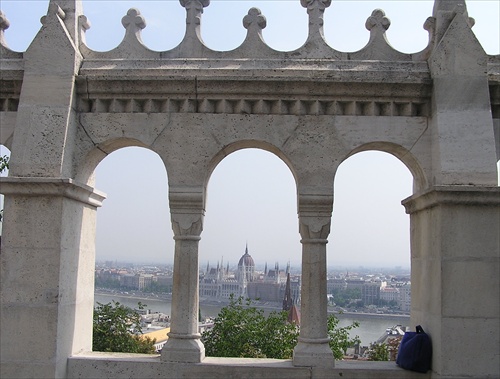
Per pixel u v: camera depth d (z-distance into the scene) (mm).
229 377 6938
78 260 7453
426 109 7281
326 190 7125
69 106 7156
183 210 7184
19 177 6863
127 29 7656
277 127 7238
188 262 7168
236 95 7254
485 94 7059
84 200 7488
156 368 6992
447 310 6629
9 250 6898
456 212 6723
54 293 6820
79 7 7715
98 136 7312
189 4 7648
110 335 20125
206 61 7465
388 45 7492
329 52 7488
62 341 6941
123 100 7383
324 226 7129
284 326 22078
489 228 6711
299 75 7227
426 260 7250
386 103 7289
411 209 7840
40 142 7043
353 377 6918
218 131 7254
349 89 7207
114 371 7016
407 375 6918
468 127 6957
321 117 7254
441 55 7148
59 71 7246
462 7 7258
